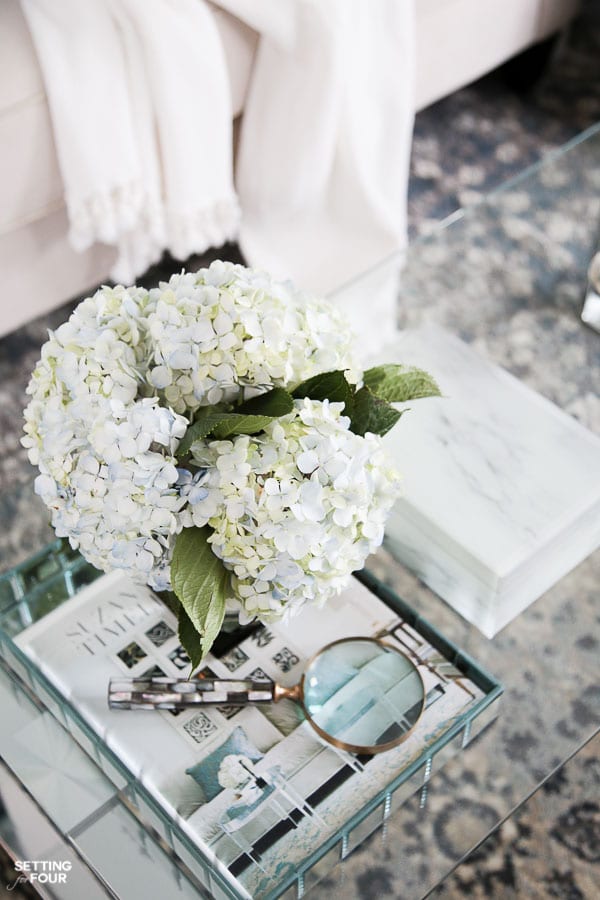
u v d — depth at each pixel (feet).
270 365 3.03
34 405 3.12
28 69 5.24
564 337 4.73
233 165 6.66
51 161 5.47
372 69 6.09
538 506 4.00
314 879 3.38
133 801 3.59
